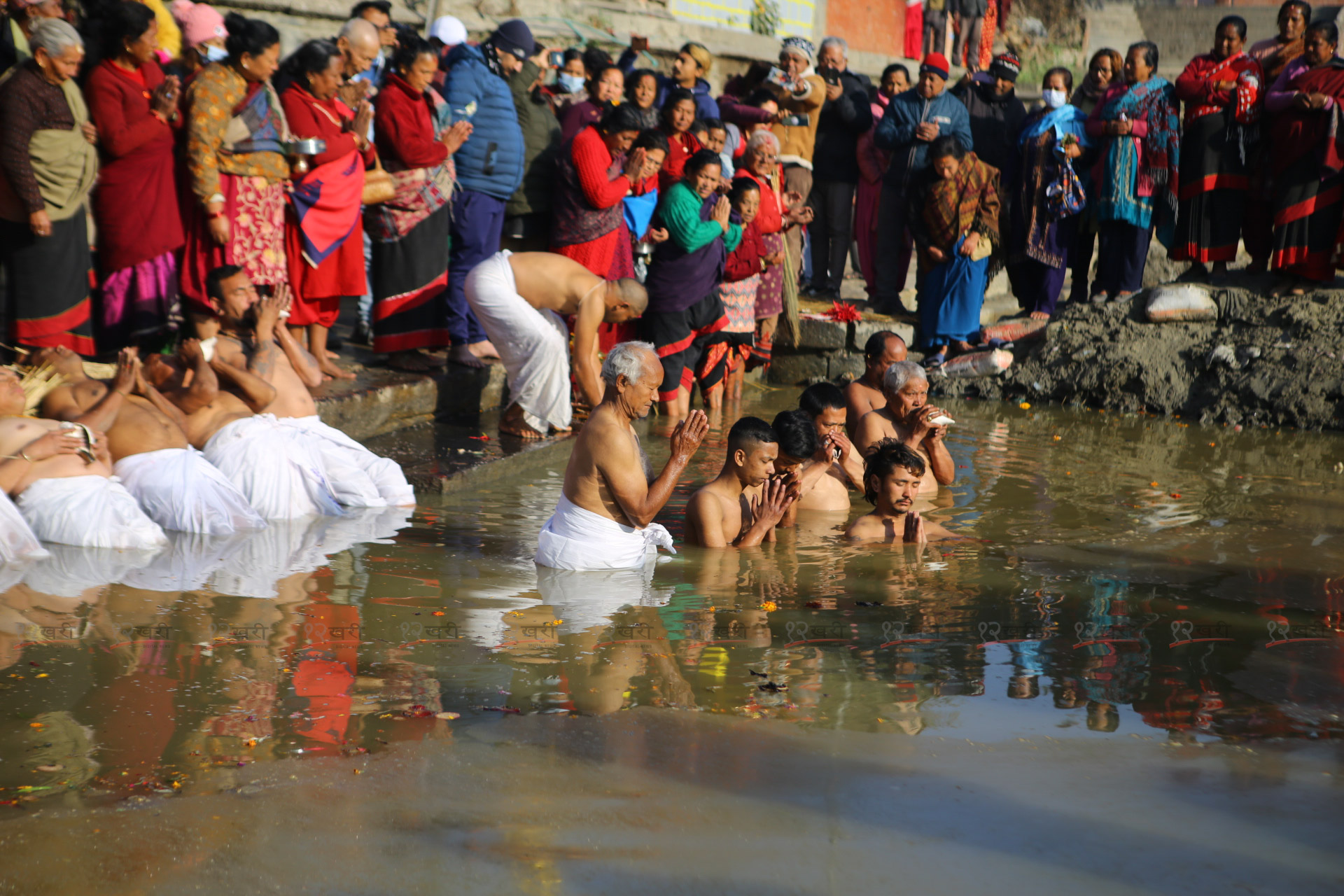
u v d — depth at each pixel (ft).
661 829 9.26
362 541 18.04
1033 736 11.19
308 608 14.64
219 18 25.76
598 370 24.39
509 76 28.45
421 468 22.02
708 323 29.37
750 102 35.99
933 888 8.45
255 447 19.39
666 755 10.61
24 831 8.99
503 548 17.92
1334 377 30.76
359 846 8.89
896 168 37.04
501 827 9.23
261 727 11.03
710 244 28.81
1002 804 9.79
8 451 17.44
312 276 24.47
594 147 26.84
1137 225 34.60
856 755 10.70
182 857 8.69
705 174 27.76
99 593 14.96
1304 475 24.29
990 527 19.36
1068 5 80.33
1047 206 35.04
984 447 26.96
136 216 22.20
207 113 22.20
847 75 38.40
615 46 41.50
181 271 23.45
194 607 14.53
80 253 21.72
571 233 27.40
